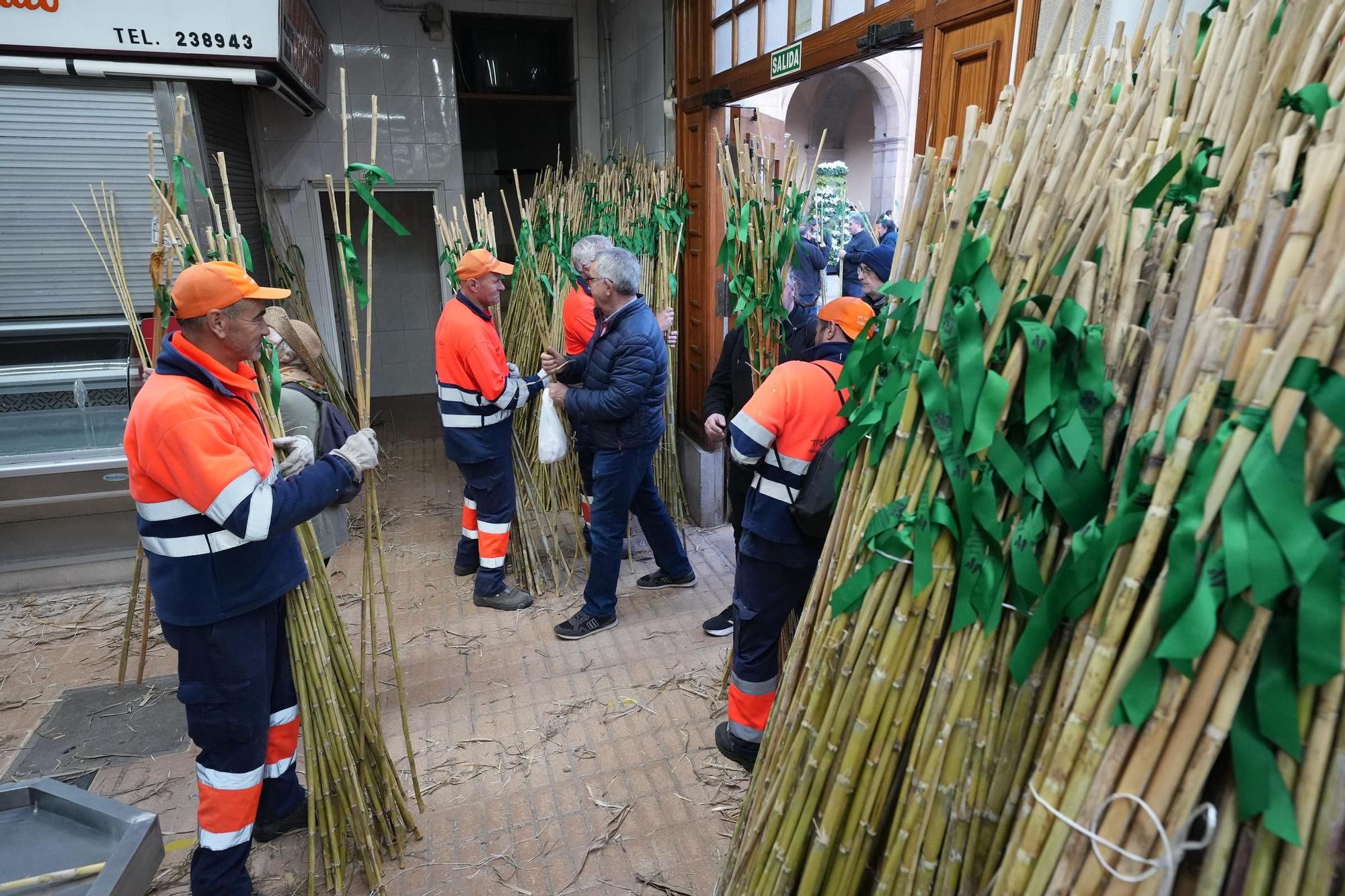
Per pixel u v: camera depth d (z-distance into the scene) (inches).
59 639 120.0
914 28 89.3
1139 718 30.1
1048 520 36.8
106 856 53.1
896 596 41.0
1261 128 33.5
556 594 134.8
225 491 55.9
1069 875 32.7
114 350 149.5
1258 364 27.3
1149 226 34.3
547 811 84.0
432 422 247.3
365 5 205.5
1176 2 41.5
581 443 137.4
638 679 108.7
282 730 74.2
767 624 82.0
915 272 43.5
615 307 110.3
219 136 167.9
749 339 96.1
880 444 43.0
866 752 42.3
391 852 77.5
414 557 151.4
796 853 45.5
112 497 134.3
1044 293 37.0
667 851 78.8
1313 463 27.0
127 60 136.9
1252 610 27.9
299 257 208.1
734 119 142.2
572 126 242.4
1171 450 29.8
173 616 60.1
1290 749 27.7
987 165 40.0
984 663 38.4
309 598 68.4
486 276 115.7
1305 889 28.7
